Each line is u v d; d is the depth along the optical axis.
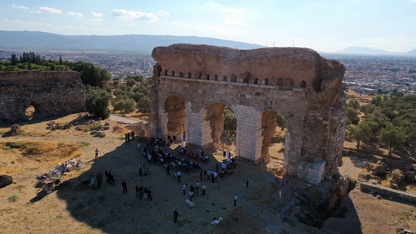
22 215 31.48
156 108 58.97
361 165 68.38
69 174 41.88
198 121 53.62
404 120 93.62
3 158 46.31
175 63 54.03
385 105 128.75
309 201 40.81
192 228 30.06
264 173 45.25
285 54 42.06
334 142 42.88
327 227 36.00
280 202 38.50
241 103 48.19
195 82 52.59
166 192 37.69
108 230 29.44
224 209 34.16
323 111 42.12
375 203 42.59
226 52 47.66
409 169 66.38
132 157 49.22
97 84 126.62
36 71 74.00
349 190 48.56
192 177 42.38
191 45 50.78
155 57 55.78
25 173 43.03
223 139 81.25
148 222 31.00
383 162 68.25
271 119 50.97
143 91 133.38
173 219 31.61
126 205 34.34
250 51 45.62
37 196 35.91
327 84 40.84
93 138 59.28
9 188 38.03
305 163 43.34
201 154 50.91
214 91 50.72
